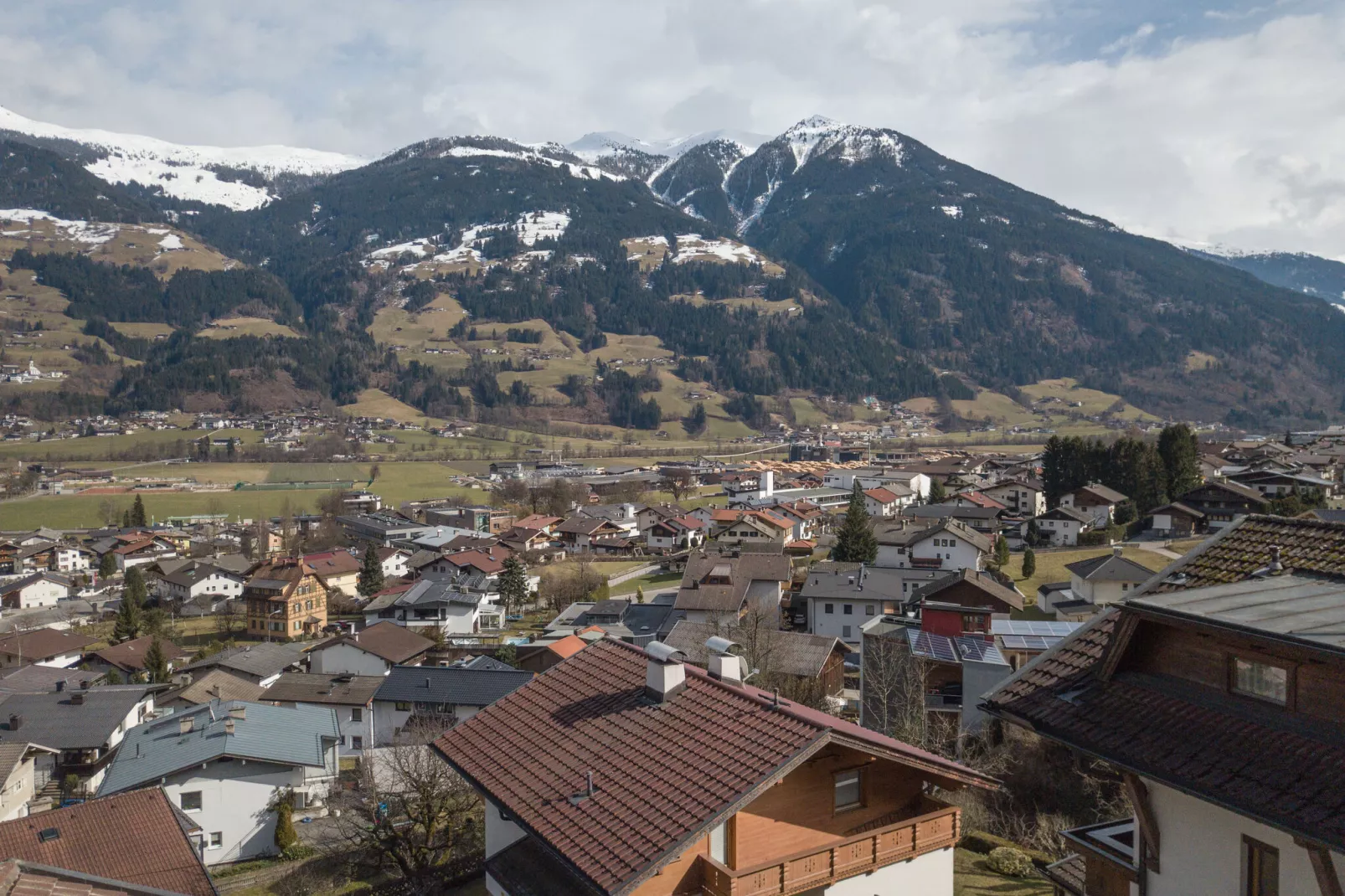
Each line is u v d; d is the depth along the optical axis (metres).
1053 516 98.88
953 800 26.89
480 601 88.00
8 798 43.69
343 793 40.47
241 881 34.47
